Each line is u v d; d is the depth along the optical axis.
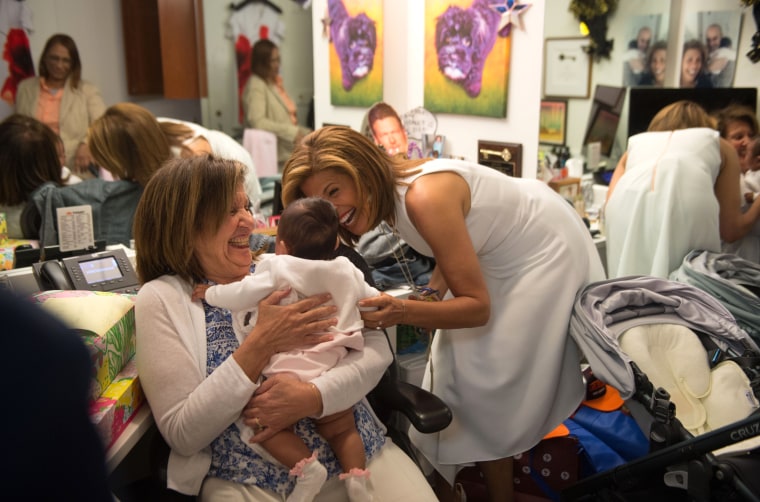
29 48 3.89
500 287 1.82
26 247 2.17
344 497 1.45
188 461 1.40
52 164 2.50
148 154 2.46
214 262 1.54
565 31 2.59
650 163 2.43
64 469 0.49
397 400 1.65
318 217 1.45
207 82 4.16
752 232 2.32
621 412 2.13
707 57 2.28
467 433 1.89
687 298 1.88
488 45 2.83
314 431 1.46
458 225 1.62
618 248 2.54
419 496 1.47
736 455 1.57
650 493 1.70
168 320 1.45
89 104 3.96
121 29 4.31
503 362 1.79
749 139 2.23
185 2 4.00
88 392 0.52
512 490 2.05
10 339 0.46
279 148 4.27
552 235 1.81
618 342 1.75
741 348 1.78
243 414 1.41
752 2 2.14
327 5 3.62
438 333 1.97
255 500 1.38
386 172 1.63
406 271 2.32
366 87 3.47
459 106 3.02
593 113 2.61
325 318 1.46
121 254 1.88
